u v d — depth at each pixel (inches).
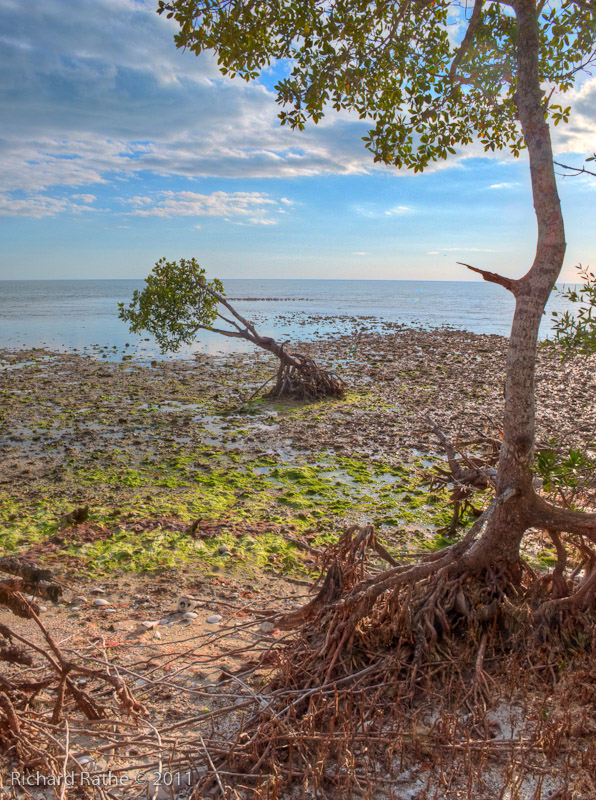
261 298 4387.3
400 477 444.1
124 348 1272.1
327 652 194.4
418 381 860.0
